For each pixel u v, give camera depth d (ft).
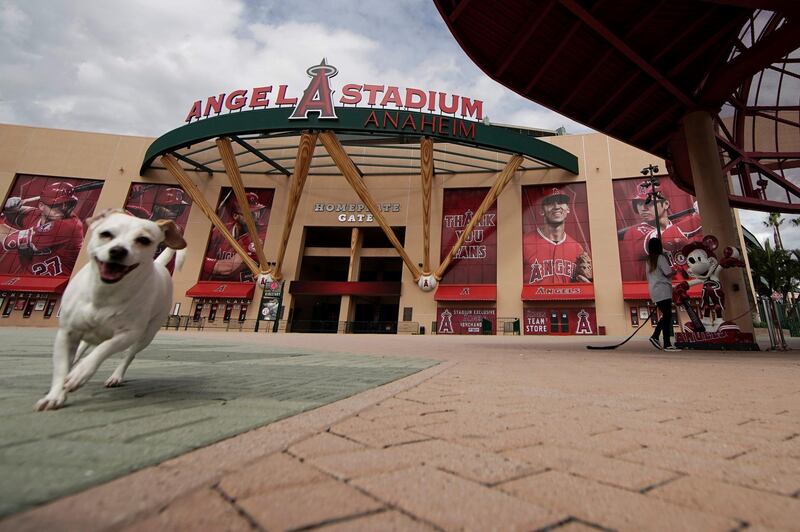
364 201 93.56
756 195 45.34
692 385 9.72
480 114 94.17
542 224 99.86
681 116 37.91
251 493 2.75
